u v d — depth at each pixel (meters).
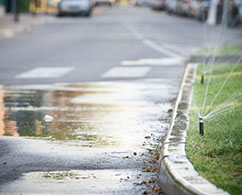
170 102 14.80
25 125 12.00
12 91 17.17
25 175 8.33
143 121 12.28
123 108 13.97
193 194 6.23
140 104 14.52
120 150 9.71
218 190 6.27
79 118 12.75
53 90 17.27
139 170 8.51
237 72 17.22
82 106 14.36
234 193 6.26
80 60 25.27
